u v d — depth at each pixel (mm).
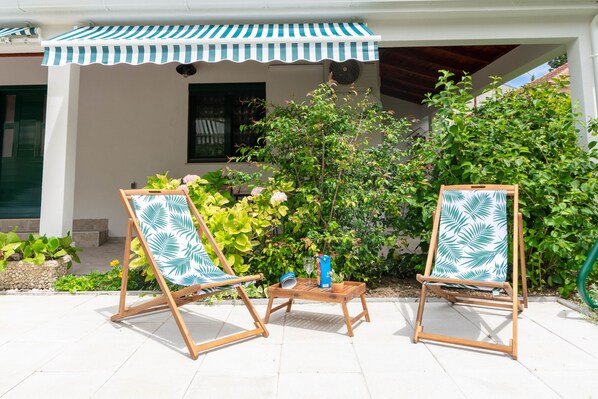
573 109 5203
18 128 9336
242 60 4781
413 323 3727
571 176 4777
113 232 9227
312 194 4977
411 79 11070
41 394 2346
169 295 3082
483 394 2348
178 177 9242
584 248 4422
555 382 2498
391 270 5629
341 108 5266
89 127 9289
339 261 4984
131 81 9336
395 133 5312
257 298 4602
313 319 3875
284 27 5629
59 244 5246
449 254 3713
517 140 4770
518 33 5730
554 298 4461
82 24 5789
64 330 3504
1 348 3070
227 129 9398
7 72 9266
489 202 3775
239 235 4723
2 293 4789
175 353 2988
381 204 5145
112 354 2961
